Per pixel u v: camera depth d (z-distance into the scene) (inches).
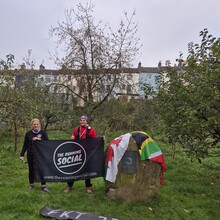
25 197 253.1
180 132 302.4
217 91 254.4
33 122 275.3
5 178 325.4
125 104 730.2
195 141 306.0
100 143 278.4
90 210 233.9
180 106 305.4
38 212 223.5
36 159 267.3
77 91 697.0
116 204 246.5
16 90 518.9
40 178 267.1
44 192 269.1
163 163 261.6
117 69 670.5
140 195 254.5
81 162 273.3
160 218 226.4
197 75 296.5
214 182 340.8
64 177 269.3
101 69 671.1
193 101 278.2
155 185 258.4
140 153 253.3
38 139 268.8
